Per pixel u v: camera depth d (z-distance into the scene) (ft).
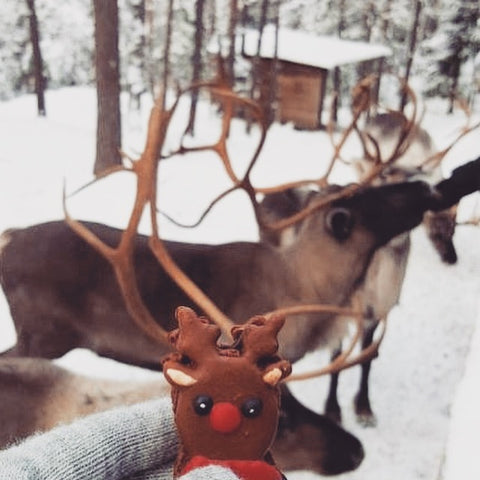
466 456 4.41
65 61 34.09
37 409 7.70
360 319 8.71
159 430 3.01
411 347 14.88
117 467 2.82
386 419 12.50
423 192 10.57
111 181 22.17
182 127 30.22
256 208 10.36
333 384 12.41
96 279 10.96
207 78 31.58
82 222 11.48
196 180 23.54
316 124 34.19
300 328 10.81
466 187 10.53
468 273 18.57
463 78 35.91
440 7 35.53
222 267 10.86
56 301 11.12
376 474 10.79
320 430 9.71
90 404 7.75
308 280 10.72
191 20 29.43
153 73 26.76
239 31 33.53
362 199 10.68
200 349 2.64
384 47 35.81
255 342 2.65
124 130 27.86
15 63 33.81
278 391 2.69
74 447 2.73
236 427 2.51
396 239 12.53
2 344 13.66
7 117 29.04
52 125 27.78
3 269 11.35
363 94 11.07
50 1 32.71
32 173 22.36
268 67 34.76
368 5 35.91
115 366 13.01
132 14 28.45
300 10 36.78
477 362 5.79
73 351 13.48
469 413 4.89
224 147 9.89
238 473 2.49
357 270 10.78
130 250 8.96
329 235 10.61
